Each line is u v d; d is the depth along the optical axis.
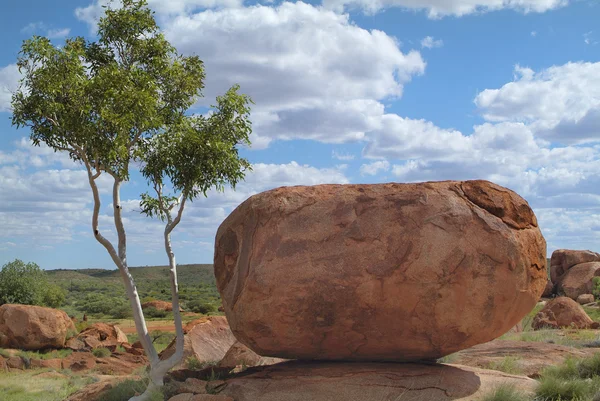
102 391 11.16
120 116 11.49
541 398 8.95
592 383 9.50
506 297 8.55
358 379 9.24
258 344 9.45
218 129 12.77
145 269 151.75
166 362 10.94
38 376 20.77
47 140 11.61
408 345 9.18
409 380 9.21
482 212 8.70
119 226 11.91
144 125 11.71
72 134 11.42
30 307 27.12
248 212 9.56
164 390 10.34
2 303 37.97
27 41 11.14
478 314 8.55
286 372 9.78
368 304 8.62
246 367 12.04
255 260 9.04
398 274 8.48
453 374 9.55
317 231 8.87
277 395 9.02
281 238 8.95
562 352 13.64
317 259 8.73
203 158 12.41
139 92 11.56
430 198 8.73
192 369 12.95
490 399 8.59
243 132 13.06
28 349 26.64
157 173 12.40
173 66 12.93
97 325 30.58
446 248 8.45
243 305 9.05
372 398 8.80
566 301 23.95
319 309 8.73
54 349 27.08
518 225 8.89
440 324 8.66
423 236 8.52
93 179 11.44
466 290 8.45
